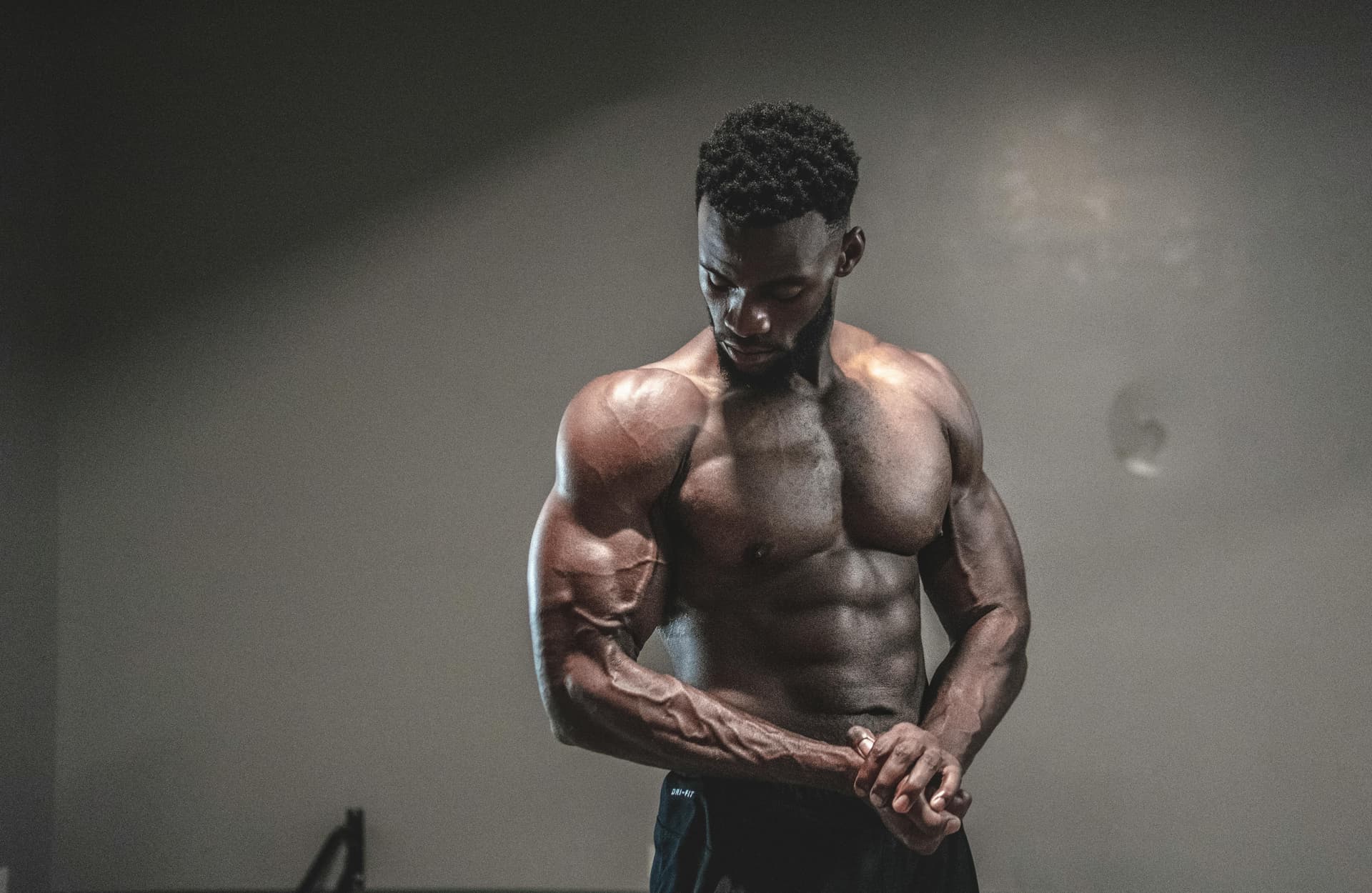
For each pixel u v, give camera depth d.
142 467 3.11
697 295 3.01
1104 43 2.90
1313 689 2.83
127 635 3.10
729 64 2.99
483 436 3.05
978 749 1.40
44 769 3.05
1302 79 2.85
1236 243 2.87
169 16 3.11
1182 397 2.88
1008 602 1.50
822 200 1.22
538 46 3.04
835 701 1.37
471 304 3.05
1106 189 2.90
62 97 3.12
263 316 3.10
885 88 2.95
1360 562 2.82
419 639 3.06
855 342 1.50
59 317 3.12
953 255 2.93
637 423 1.34
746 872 1.41
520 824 3.03
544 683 1.33
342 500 3.08
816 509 1.36
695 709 1.29
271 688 3.08
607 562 1.33
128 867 3.08
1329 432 2.83
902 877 1.45
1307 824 2.82
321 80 3.09
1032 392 2.91
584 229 3.03
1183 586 2.87
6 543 2.96
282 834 3.07
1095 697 2.89
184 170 3.11
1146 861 2.86
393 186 3.07
